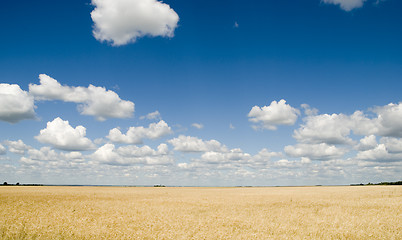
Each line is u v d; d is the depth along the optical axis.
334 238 15.48
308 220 21.12
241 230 17.08
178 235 15.15
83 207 26.81
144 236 14.67
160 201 35.50
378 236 15.95
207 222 19.58
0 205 26.02
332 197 42.81
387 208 28.17
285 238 15.02
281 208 29.12
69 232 14.81
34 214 20.55
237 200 38.22
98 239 14.00
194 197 43.94
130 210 25.23
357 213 24.86
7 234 14.00
